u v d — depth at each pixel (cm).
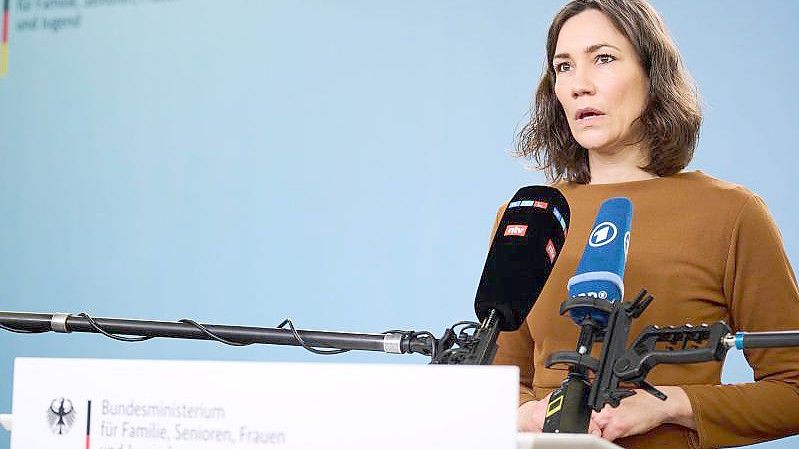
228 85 589
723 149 476
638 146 328
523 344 332
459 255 531
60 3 634
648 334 226
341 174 558
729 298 305
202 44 597
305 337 244
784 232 466
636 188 323
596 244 253
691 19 484
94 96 621
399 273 541
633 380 222
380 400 153
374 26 558
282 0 579
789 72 471
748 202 309
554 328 314
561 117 345
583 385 228
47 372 171
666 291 303
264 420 158
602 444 154
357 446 153
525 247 237
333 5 568
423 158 542
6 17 646
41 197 628
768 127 472
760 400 285
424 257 537
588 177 343
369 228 550
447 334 231
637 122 325
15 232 631
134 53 614
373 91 555
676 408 278
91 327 261
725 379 463
